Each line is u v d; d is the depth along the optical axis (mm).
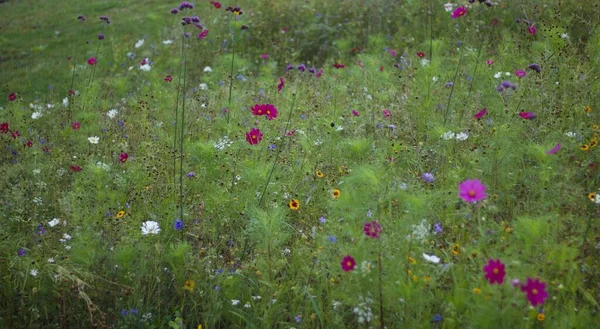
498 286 2166
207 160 3789
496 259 2332
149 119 5484
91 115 5336
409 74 5531
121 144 4723
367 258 2455
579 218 2895
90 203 3627
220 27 8766
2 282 2986
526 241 2426
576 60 4746
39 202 3857
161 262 2988
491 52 5680
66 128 5266
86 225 3258
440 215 3021
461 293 2385
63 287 2857
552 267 2422
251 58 7961
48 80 9148
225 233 3359
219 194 3463
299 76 6312
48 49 11141
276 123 4812
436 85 4938
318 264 2799
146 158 4359
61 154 4777
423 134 4254
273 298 2729
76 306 2842
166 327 2721
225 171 3941
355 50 7223
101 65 8789
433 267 2512
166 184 3852
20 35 12516
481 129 3992
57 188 4137
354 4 8211
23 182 4254
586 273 2555
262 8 8898
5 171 4543
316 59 7500
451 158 3691
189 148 4324
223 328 2750
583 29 5551
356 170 2938
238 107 5250
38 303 2859
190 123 5078
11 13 15000
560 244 2520
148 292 2850
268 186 3523
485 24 6418
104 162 4414
